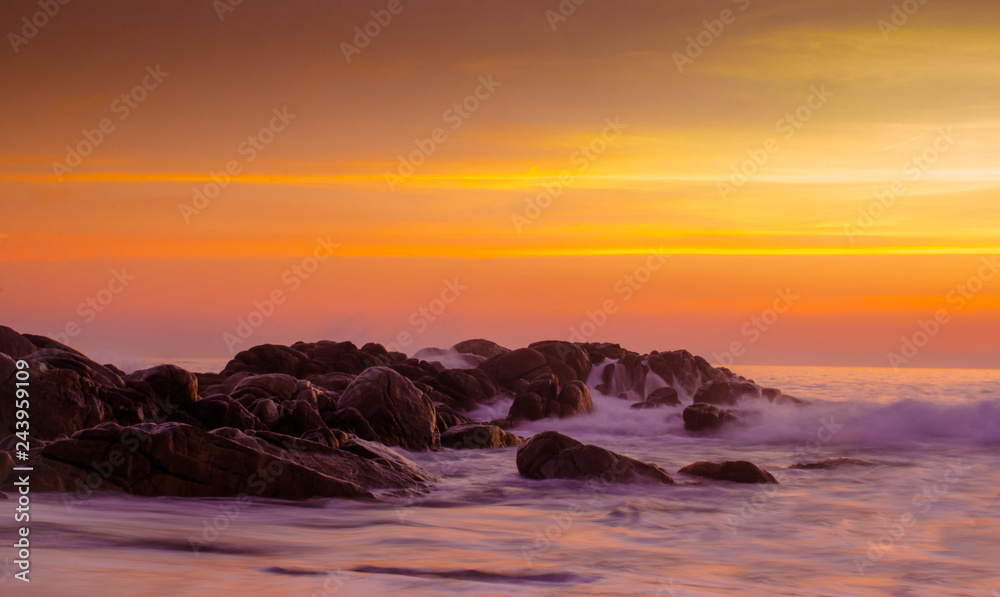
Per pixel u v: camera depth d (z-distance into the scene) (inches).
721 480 618.2
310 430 699.4
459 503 532.1
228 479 498.9
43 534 378.9
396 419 795.4
